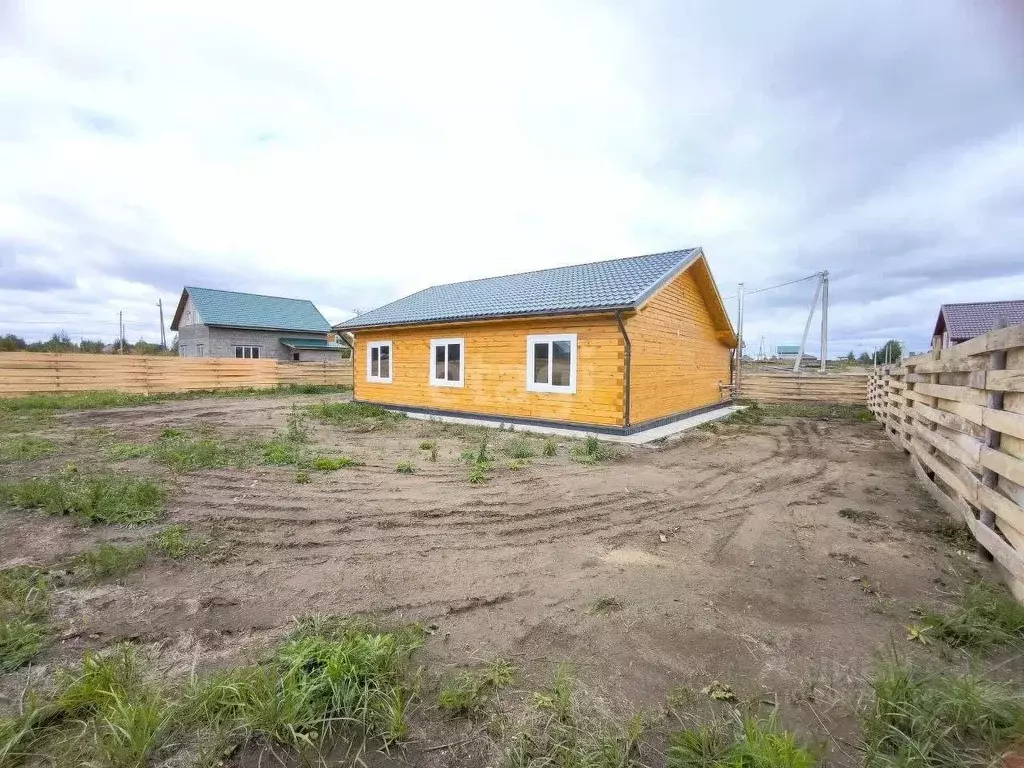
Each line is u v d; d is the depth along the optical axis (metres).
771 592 3.36
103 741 1.92
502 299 12.30
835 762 1.89
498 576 3.63
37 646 2.59
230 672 2.35
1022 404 3.20
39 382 15.96
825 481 6.58
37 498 5.02
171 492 5.65
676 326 12.11
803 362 48.38
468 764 1.89
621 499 5.66
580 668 2.50
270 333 30.91
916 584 3.45
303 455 7.73
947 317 23.41
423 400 13.26
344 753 1.94
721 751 1.89
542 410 10.80
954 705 2.06
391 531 4.56
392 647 2.49
